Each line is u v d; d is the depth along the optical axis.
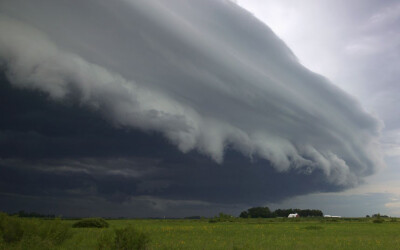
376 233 44.84
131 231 19.83
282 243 28.39
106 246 19.27
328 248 25.00
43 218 23.62
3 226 20.17
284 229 54.28
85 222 59.44
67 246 21.47
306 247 25.42
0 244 18.80
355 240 32.56
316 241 30.78
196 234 38.91
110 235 20.25
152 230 44.59
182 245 25.39
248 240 31.06
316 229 55.69
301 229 55.00
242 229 52.84
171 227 56.09
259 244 26.84
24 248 18.86
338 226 71.75
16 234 20.36
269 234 40.75
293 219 142.62
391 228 61.59
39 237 20.17
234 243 27.59
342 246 26.55
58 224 22.30
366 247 25.97
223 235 37.81
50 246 19.92
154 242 27.00
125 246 19.22
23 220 21.16
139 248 19.69
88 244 23.53
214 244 26.62
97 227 58.50
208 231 44.91
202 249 23.16
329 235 40.00
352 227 65.94
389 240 32.91
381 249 24.80
